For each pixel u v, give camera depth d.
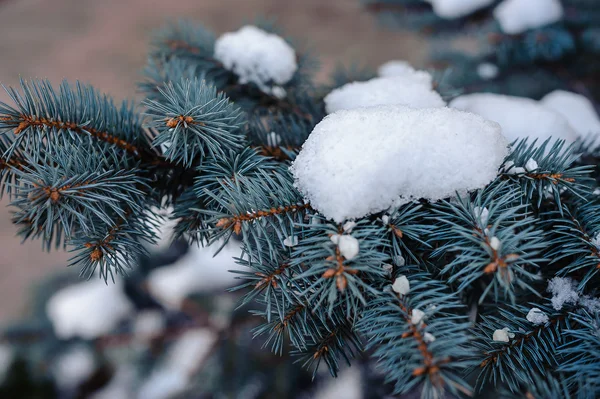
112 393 0.84
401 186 0.36
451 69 0.47
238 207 0.36
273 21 0.52
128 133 0.41
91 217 0.38
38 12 2.27
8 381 0.82
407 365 0.33
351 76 0.50
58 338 0.81
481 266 0.35
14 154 0.39
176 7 2.28
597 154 0.45
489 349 0.37
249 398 0.70
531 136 0.43
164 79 0.43
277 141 0.42
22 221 0.39
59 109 0.39
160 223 0.41
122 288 0.81
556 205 0.39
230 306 0.73
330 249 0.35
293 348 0.70
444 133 0.36
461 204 0.36
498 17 0.65
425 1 0.77
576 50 0.66
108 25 2.21
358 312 0.36
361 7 0.86
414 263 0.37
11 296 1.60
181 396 0.74
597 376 0.35
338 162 0.36
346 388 0.62
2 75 1.96
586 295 0.37
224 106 0.39
